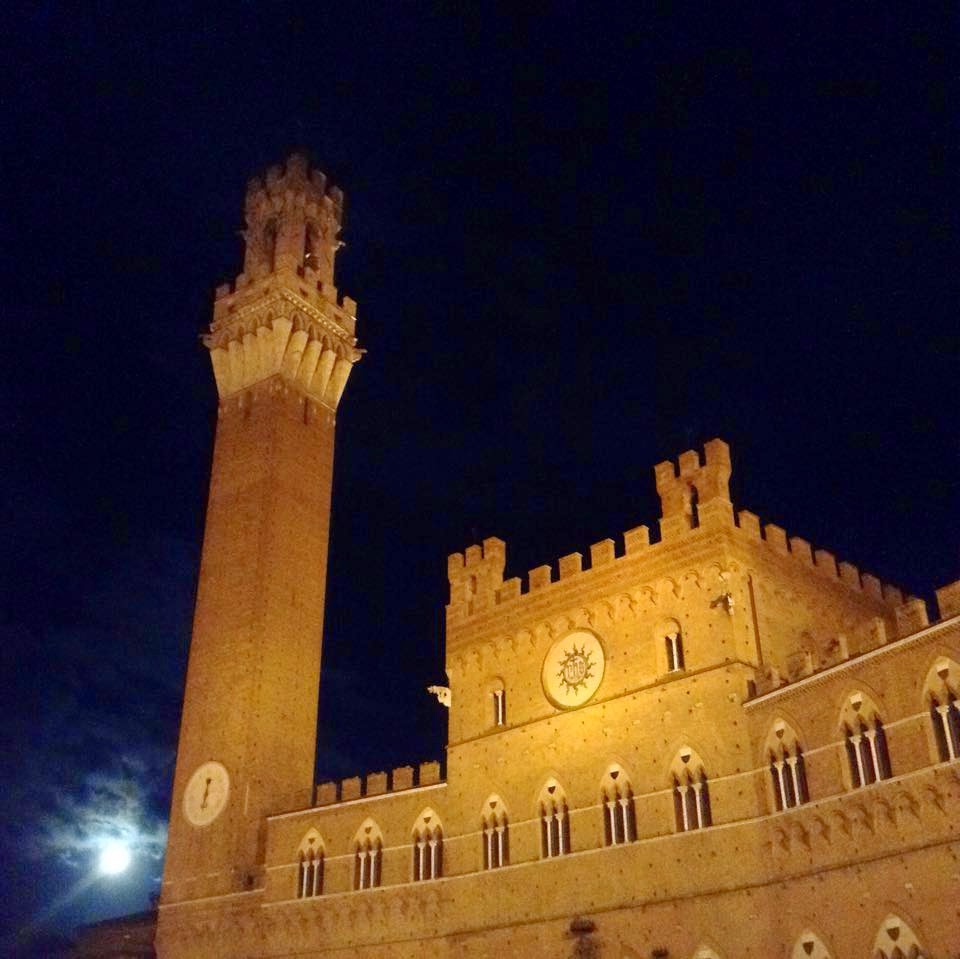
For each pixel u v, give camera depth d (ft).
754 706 190.60
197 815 273.95
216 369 334.44
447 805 233.55
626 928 193.88
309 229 351.05
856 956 163.32
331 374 334.85
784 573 218.18
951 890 153.69
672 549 215.31
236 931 254.47
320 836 252.21
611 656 216.95
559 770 215.92
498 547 251.60
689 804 194.90
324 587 307.99
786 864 177.27
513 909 212.23
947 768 158.20
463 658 244.63
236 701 279.90
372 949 231.50
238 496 309.83
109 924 302.66
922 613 169.37
